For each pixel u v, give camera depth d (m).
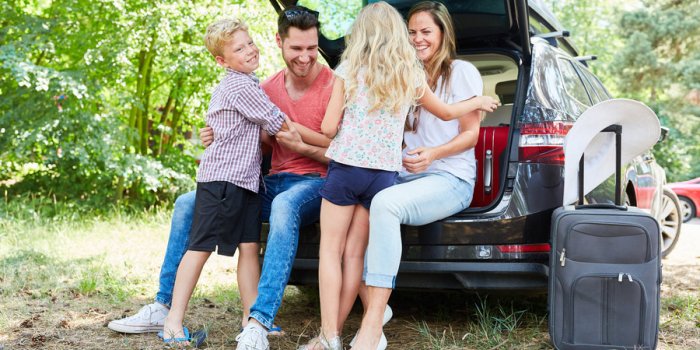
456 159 3.20
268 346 3.02
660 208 5.70
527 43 3.41
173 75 9.28
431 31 3.24
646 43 19.67
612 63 20.27
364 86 2.88
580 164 3.15
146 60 9.62
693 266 5.76
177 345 3.12
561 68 3.79
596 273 2.88
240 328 3.52
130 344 3.17
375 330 2.87
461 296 4.29
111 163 8.37
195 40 9.34
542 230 3.19
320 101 3.35
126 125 8.92
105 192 9.27
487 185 3.59
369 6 2.96
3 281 4.59
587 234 2.90
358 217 3.01
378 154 2.89
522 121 3.26
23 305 3.95
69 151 8.21
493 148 3.60
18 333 3.37
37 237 6.67
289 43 3.18
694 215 11.71
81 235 6.97
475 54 3.78
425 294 4.37
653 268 2.88
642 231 2.87
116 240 6.75
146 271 5.17
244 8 9.19
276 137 3.22
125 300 4.19
